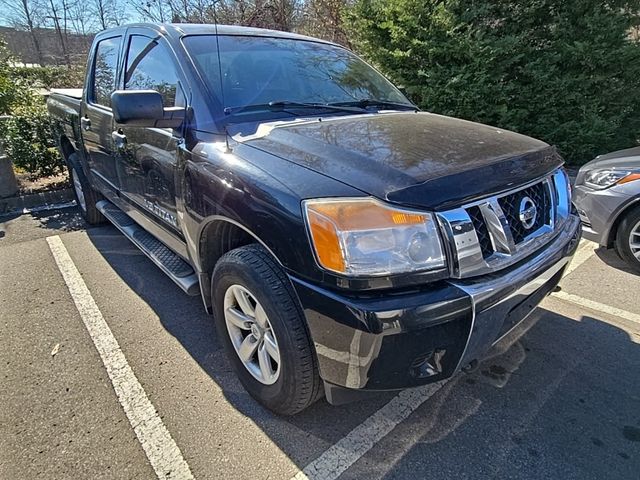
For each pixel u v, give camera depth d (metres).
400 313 1.54
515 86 6.36
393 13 6.67
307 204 1.65
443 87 6.45
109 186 3.77
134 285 3.44
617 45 6.11
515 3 6.19
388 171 1.70
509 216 1.86
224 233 2.24
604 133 6.21
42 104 6.95
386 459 1.92
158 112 2.26
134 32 3.17
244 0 10.63
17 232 4.60
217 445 1.98
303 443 2.00
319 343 1.71
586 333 2.81
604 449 1.96
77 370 2.46
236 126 2.28
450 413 2.17
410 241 1.59
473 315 1.65
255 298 1.93
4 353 2.60
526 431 2.06
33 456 1.92
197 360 2.56
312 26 10.20
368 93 3.06
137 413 2.16
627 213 3.60
